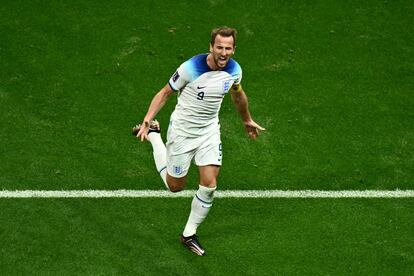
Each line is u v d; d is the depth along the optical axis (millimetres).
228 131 21188
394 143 20984
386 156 20625
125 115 21438
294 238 18359
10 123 20969
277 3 25016
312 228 18625
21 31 23688
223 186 19703
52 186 19375
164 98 16906
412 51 23781
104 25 24031
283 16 24609
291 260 17812
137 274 17344
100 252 17766
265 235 18422
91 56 23062
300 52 23547
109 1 24812
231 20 24391
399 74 23047
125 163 20141
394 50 23781
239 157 20469
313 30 24234
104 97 21891
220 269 17562
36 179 19531
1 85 21984
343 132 21266
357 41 23969
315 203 19297
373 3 25234
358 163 20422
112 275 17234
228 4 24875
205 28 24094
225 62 16016
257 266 17672
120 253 17781
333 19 24625
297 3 25062
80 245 17906
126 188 19484
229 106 21891
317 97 22219
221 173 20031
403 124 21547
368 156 20625
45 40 23469
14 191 19156
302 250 18062
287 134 21141
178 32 23906
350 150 20766
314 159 20484
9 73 22375
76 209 18797
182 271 17500
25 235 18047
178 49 23406
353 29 24344
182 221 18688
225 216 18922
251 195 19484
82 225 18406
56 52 23125
